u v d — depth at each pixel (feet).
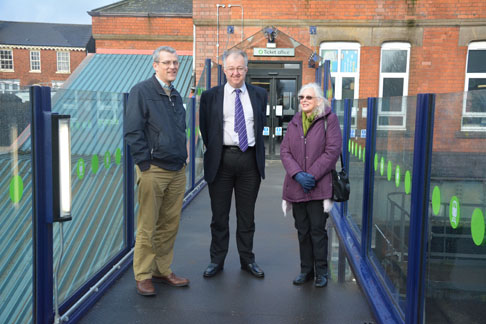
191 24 51.75
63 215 8.11
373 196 12.54
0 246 6.91
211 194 12.47
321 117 11.22
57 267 8.50
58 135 7.94
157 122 10.28
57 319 8.62
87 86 40.70
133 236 13.92
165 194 11.16
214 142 12.01
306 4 36.45
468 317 5.84
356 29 36.47
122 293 11.12
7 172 7.02
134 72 43.27
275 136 37.09
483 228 5.35
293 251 14.71
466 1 35.58
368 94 37.09
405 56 36.99
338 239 16.31
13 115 7.23
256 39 36.17
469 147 5.81
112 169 12.14
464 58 36.17
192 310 10.27
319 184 11.32
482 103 5.47
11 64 139.85
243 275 12.51
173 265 13.28
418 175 8.00
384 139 11.37
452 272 6.42
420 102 7.94
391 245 10.27
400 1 35.96
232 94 11.92
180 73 43.01
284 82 36.73
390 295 10.08
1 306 7.01
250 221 12.58
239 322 9.72
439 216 7.01
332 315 10.12
